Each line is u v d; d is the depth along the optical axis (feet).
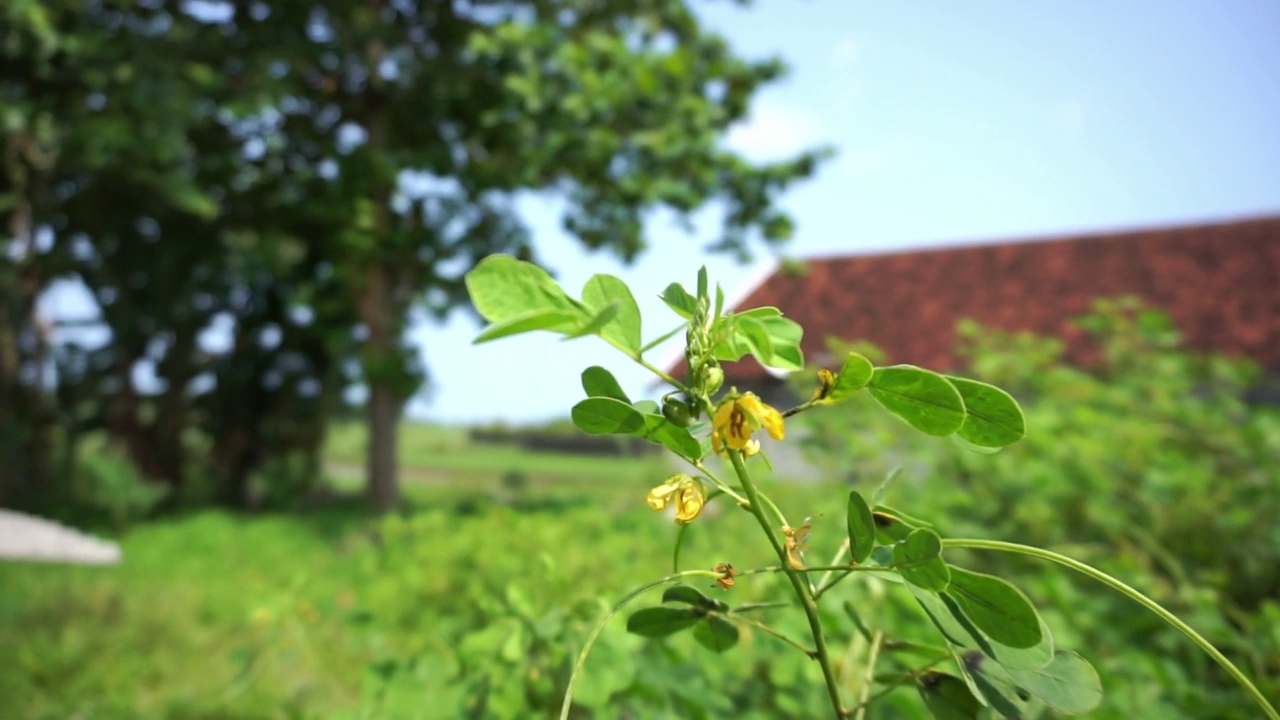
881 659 5.16
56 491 45.80
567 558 7.81
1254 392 26.86
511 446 118.93
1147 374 14.29
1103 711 5.18
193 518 39.50
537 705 4.86
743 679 5.58
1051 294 53.42
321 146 41.14
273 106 36.01
